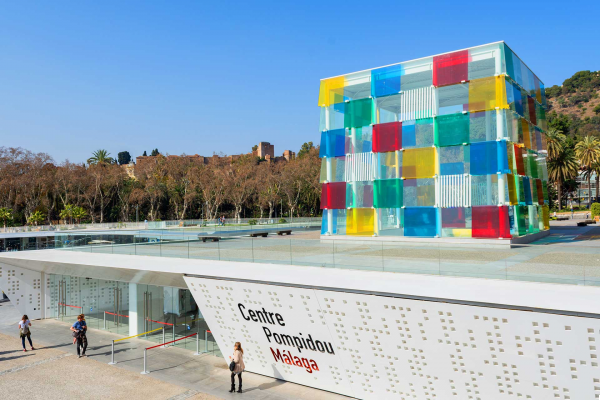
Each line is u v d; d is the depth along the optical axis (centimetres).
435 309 996
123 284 2173
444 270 1060
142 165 9125
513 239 1856
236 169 8844
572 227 3131
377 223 2270
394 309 1062
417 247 1535
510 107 1972
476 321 945
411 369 1105
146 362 1700
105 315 2259
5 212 6125
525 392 936
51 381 1502
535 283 884
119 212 8431
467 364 998
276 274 1294
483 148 1952
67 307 2495
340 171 2423
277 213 8806
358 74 2391
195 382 1472
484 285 936
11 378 1538
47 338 2086
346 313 1163
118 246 1908
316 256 1365
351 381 1268
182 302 1898
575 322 823
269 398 1308
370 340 1151
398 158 2223
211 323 1577
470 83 2012
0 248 2573
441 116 2089
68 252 2123
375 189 2277
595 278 884
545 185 2597
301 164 8600
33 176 7394
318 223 4634
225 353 1608
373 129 2298
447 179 2048
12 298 2442
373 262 1220
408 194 2162
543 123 2662
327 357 1284
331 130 2469
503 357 937
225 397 1333
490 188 1922
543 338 869
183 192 8625
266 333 1411
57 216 7912
